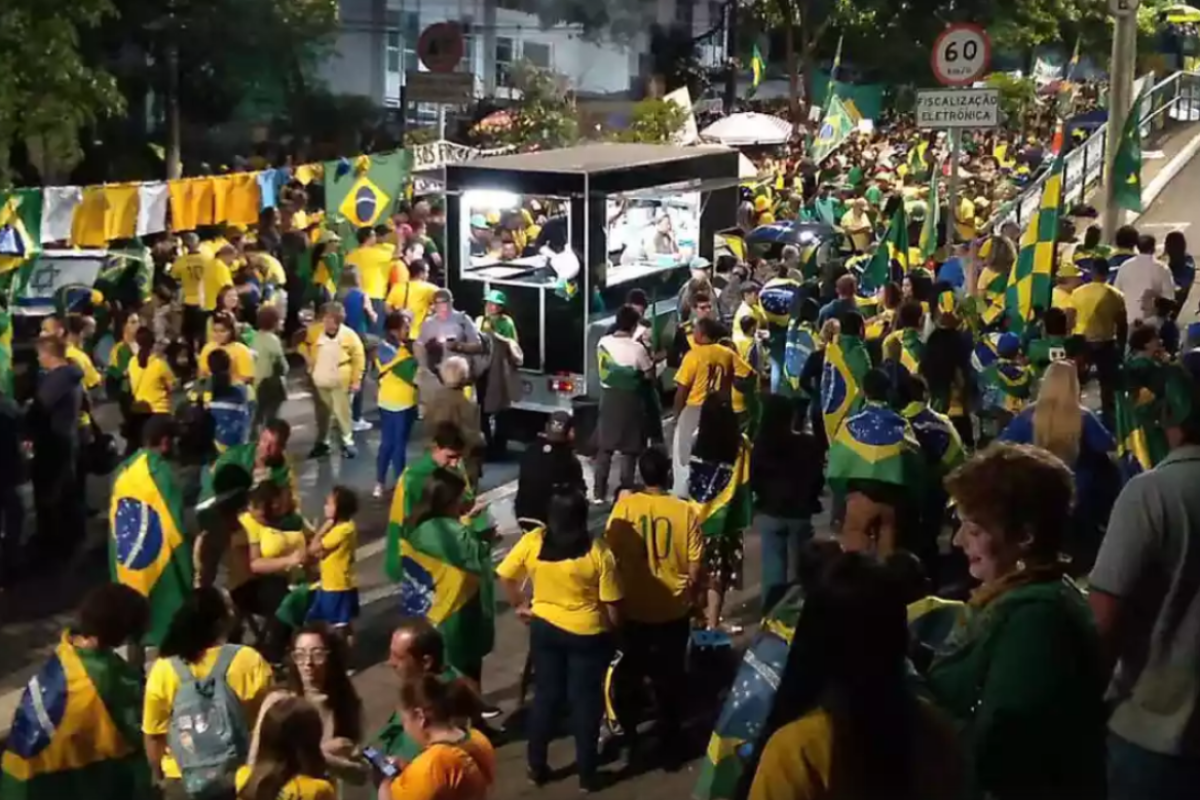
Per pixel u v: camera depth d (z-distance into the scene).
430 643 5.85
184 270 16.61
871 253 19.30
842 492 8.08
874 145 35.09
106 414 16.41
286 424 8.72
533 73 32.00
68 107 19.05
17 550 11.68
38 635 10.38
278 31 27.08
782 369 14.79
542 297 14.70
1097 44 52.56
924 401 9.17
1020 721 3.38
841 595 3.06
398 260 17.34
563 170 14.51
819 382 13.35
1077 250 16.14
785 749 3.03
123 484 8.28
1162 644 4.12
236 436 12.15
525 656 9.58
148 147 27.06
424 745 5.32
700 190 16.41
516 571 7.59
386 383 13.48
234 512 8.55
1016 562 3.64
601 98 42.03
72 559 12.07
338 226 19.06
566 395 14.76
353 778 5.87
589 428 14.53
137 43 26.34
